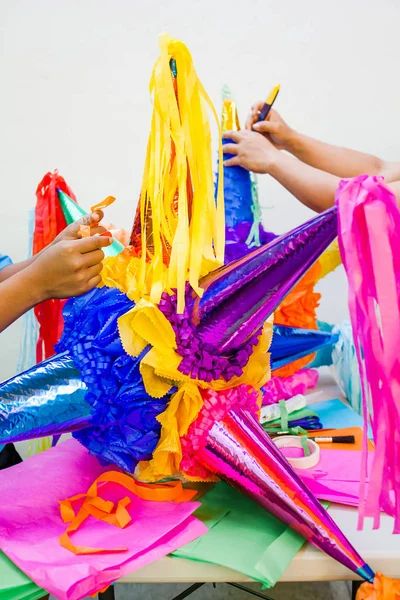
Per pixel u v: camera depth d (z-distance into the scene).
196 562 0.43
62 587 0.38
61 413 0.49
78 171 1.21
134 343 0.47
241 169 0.76
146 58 1.16
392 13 1.14
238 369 0.49
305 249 0.44
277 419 0.70
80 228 0.53
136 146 1.20
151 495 0.51
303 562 0.43
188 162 0.48
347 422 0.72
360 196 0.37
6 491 0.54
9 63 1.16
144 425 0.50
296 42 1.16
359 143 1.20
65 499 0.51
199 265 0.46
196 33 1.15
